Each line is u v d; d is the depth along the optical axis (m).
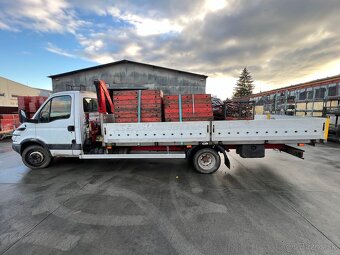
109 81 15.15
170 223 2.69
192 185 4.04
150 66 15.04
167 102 4.49
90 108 5.28
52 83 15.31
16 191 3.77
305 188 3.87
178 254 2.12
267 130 4.33
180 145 4.57
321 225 2.64
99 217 2.85
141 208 3.11
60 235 2.45
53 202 3.31
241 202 3.29
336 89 10.27
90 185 4.05
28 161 5.09
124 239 2.37
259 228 2.58
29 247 2.24
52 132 4.87
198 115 4.47
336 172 4.83
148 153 4.71
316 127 4.30
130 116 4.51
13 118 11.55
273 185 4.02
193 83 15.35
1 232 2.51
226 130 4.37
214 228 2.58
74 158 6.27
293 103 13.80
